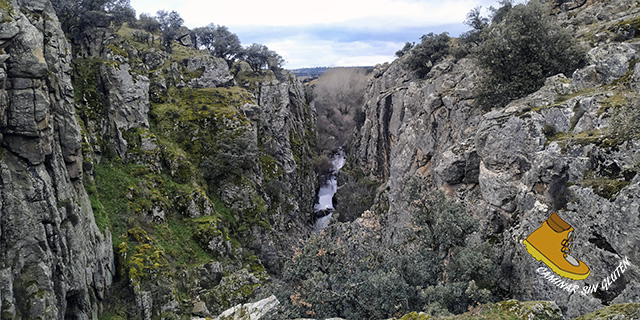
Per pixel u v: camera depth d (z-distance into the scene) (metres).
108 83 47.94
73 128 25.48
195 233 41.66
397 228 37.12
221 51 87.88
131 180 42.25
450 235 21.77
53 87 24.41
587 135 17.67
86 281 24.64
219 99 64.06
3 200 19.20
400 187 40.66
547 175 17.95
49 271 20.02
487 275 18.70
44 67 20.88
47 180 21.45
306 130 98.25
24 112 20.17
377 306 18.98
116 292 29.47
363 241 28.20
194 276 37.06
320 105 124.12
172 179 47.72
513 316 12.90
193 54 76.31
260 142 68.50
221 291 35.66
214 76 70.56
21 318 18.52
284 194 63.19
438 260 21.23
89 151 34.88
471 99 31.09
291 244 54.09
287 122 79.44
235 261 42.44
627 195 13.52
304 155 83.75
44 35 26.31
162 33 82.31
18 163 20.19
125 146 45.88
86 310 23.91
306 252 23.42
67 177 24.59
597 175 15.92
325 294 20.06
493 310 13.42
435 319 13.64
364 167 75.00
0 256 18.64
